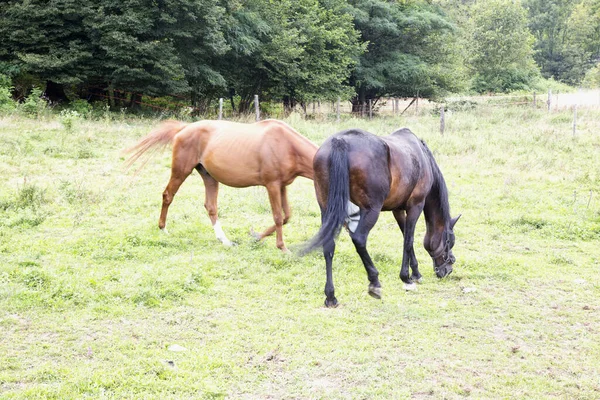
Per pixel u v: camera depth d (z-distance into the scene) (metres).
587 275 6.89
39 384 4.02
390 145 5.69
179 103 24.44
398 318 5.52
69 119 14.59
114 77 20.59
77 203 8.91
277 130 7.16
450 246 6.68
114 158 12.34
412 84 30.42
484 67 48.00
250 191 10.34
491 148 15.13
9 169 10.62
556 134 17.20
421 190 6.13
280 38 24.38
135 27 19.58
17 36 20.03
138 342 4.79
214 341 4.87
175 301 5.69
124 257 6.85
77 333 4.89
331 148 5.32
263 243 7.64
